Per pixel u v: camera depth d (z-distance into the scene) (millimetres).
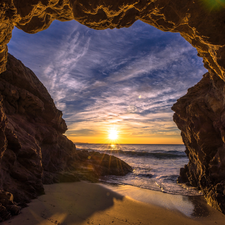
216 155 8406
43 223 5348
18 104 11523
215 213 7242
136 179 15172
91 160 19141
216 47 4395
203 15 3631
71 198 8336
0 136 6227
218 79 7223
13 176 7309
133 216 6656
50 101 14430
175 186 12367
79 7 3785
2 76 10484
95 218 6176
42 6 3732
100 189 10781
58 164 13867
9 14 3568
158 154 39312
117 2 3619
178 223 6254
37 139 11859
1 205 5344
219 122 8234
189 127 10555
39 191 8195
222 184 7688
